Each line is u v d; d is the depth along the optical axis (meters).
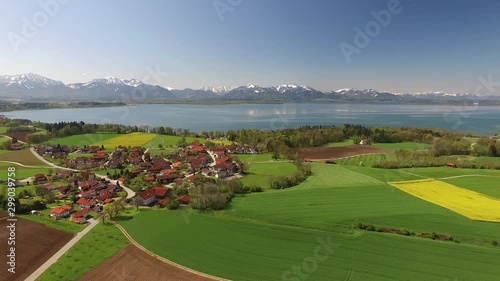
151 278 46.31
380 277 45.09
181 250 54.06
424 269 46.72
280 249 53.75
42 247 55.59
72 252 53.75
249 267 48.59
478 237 55.88
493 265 47.28
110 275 47.03
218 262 50.19
